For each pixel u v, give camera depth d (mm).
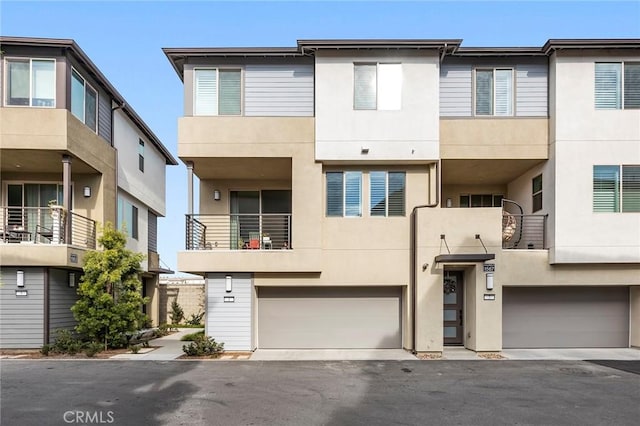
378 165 12859
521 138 12703
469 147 12703
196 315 22359
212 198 14719
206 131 12383
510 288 13242
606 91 12414
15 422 6605
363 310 13039
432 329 11906
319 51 12414
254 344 12617
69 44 12625
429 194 12719
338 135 12375
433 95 12422
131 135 18172
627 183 12305
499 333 12055
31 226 14797
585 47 12188
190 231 12430
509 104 12914
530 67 12930
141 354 12102
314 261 12180
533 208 13602
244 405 7449
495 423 6695
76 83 13656
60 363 10867
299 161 12398
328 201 12812
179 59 12727
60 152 12789
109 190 15750
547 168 12711
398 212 12812
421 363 10906
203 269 12172
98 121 15047
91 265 12281
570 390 8469
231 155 12359
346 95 12438
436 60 12477
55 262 12398
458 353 12141
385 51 12461
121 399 7750
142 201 19641
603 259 12133
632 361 11219
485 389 8523
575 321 13188
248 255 12211
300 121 12477
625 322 13227
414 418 6879
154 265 20906
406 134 12375
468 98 12922
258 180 14891
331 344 12969
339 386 8688
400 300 13039
